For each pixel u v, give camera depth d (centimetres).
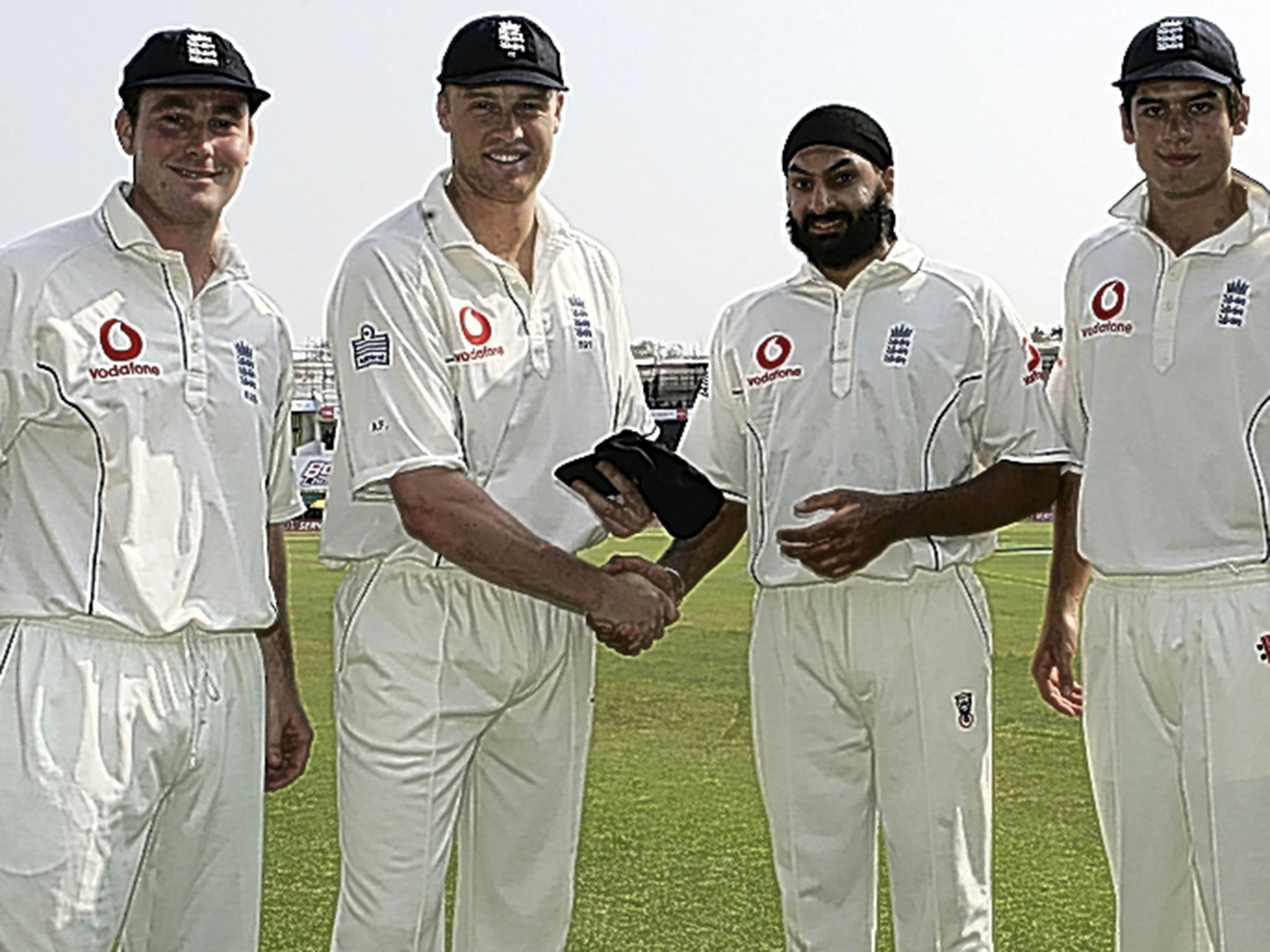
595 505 279
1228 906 275
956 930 297
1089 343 296
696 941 354
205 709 248
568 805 295
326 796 491
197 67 240
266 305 271
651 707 662
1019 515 301
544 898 296
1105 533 289
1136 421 286
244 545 254
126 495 236
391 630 277
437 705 274
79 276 236
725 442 320
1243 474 275
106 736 233
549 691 289
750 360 310
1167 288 282
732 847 433
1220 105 277
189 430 245
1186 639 278
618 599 270
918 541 293
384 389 269
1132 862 292
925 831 295
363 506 285
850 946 305
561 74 281
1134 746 289
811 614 297
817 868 303
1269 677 271
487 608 277
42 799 227
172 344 244
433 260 275
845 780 303
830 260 298
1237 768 273
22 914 226
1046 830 451
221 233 256
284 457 283
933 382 297
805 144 297
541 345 284
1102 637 294
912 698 293
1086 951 348
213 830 254
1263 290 275
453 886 412
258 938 268
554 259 291
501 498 278
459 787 281
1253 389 275
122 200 240
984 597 308
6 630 234
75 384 232
